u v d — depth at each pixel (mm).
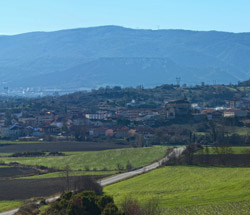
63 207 157500
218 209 169125
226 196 186000
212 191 196500
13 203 199125
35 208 181250
